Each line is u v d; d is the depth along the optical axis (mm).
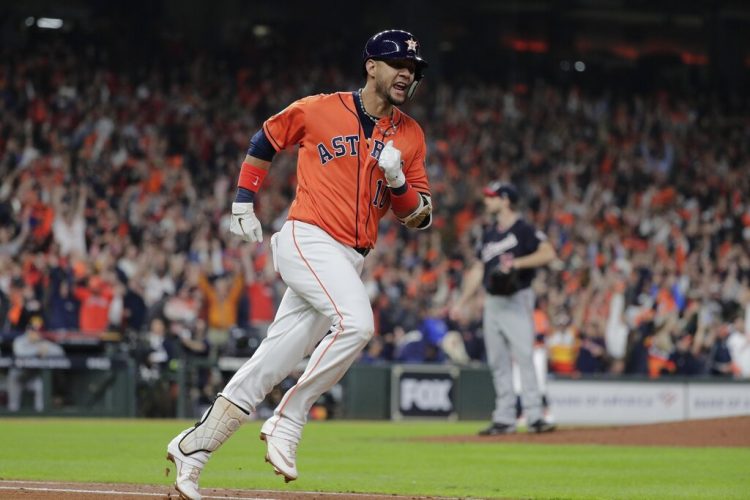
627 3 117312
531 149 89125
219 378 52344
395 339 59562
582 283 68875
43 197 63500
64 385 50344
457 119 90750
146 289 58062
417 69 16719
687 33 119438
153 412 51406
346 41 103000
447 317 58250
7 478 21688
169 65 87500
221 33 100625
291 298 16703
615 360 63875
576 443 32438
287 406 16156
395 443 33594
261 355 16516
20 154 68938
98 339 51562
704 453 29719
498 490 21031
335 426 46656
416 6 107500
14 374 49438
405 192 16453
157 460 26875
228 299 58156
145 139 74188
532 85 103812
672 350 64000
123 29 91562
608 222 81750
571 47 115125
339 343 15969
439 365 54969
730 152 96562
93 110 74812
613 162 90312
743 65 117688
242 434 37031
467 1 109812
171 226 64312
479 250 35812
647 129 96125
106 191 67312
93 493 17422
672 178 90875
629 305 66875
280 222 70062
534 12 112875
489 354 35594
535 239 34656
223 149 77500
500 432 35562
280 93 88438
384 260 66250
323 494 18641
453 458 28484
